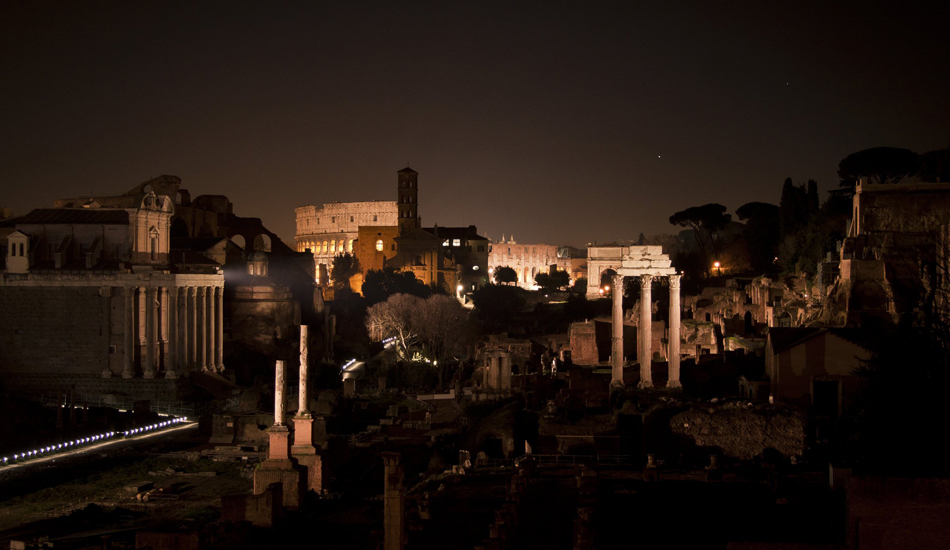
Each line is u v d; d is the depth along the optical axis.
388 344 163.38
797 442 58.31
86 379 105.25
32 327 106.81
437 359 133.25
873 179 121.62
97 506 59.91
